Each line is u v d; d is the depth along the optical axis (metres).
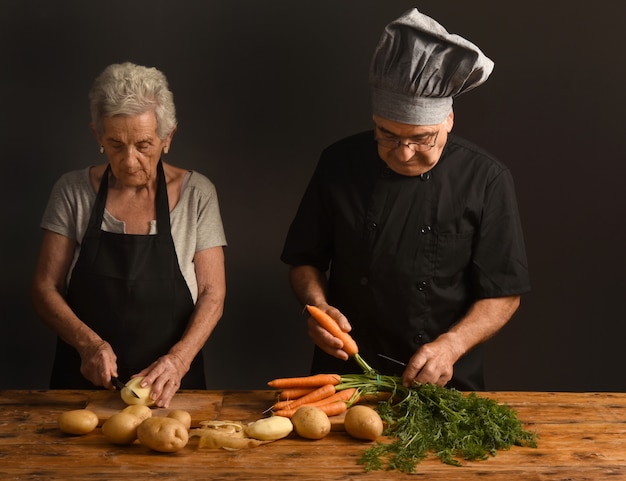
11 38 3.77
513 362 4.09
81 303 2.80
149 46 3.80
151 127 2.53
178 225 2.82
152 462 2.13
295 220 3.00
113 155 2.57
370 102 3.88
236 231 3.98
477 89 3.87
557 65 3.85
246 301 4.04
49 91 3.82
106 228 2.78
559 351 4.07
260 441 2.23
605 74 3.85
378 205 2.83
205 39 3.81
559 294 4.02
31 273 3.95
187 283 2.81
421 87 2.45
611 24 3.81
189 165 3.91
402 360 2.91
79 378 2.83
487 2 3.80
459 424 2.29
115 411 2.40
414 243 2.82
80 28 3.78
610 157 3.92
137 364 2.80
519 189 3.94
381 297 2.86
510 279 2.80
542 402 2.54
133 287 2.77
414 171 2.68
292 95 3.87
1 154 3.86
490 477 2.07
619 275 4.01
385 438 2.29
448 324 2.89
